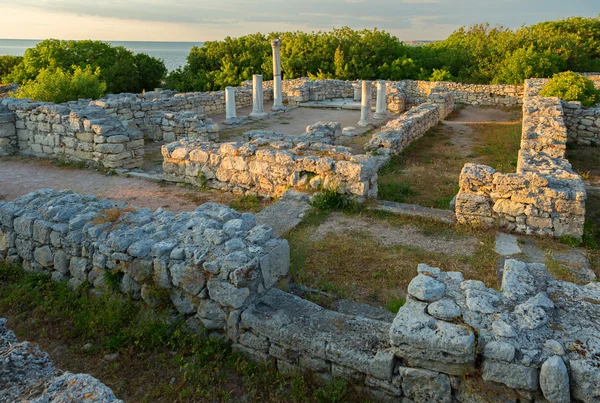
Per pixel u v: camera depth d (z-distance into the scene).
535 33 35.22
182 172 11.56
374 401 4.17
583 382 3.36
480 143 16.25
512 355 3.55
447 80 29.72
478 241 7.82
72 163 13.55
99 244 5.79
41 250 6.43
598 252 7.48
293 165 9.89
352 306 5.75
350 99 27.92
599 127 15.85
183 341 5.05
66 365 4.89
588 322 3.83
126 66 32.75
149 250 5.43
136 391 4.51
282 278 5.66
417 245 7.73
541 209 7.80
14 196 10.92
